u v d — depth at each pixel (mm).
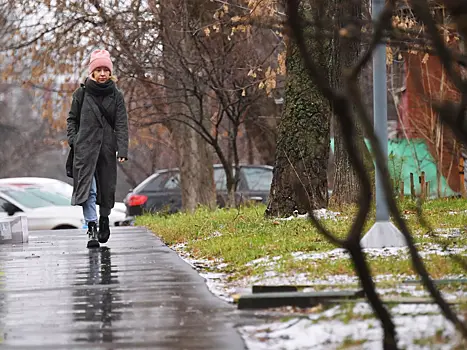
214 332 12180
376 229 19406
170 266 19891
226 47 45000
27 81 52250
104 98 24953
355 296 13781
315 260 17453
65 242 28938
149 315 13672
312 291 14375
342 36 11078
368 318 12062
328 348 10734
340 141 32000
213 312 13727
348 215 27141
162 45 45219
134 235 31312
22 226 29391
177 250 24234
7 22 50750
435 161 45531
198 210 39219
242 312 13633
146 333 12312
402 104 51469
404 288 14211
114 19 45969
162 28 44594
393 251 18312
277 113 57812
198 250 22453
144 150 88562
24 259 22938
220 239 23516
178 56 43375
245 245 21078
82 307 14664
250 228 25969
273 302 13891
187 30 41344
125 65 45406
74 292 16375
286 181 30109
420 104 46812
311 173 30125
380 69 19625
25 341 12086
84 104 24891
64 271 19719
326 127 30406
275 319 12953
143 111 53188
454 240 19609
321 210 29031
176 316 13492
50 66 50750
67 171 25609
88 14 48438
